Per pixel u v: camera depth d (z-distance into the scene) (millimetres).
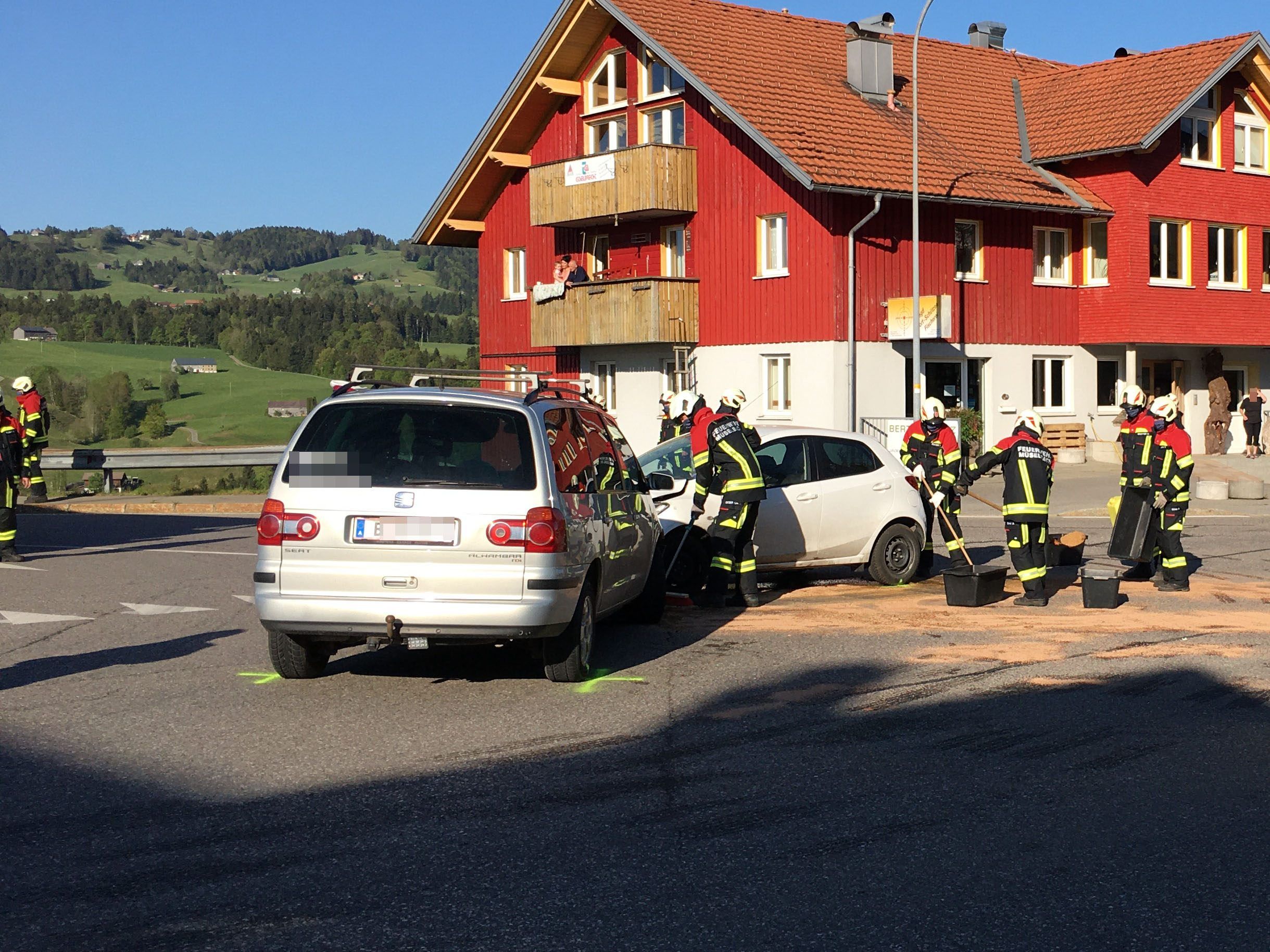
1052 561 14578
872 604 11977
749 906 4711
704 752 6848
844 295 28906
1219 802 5984
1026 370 32312
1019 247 32094
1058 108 34406
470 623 7844
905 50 35562
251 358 165250
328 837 5465
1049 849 5340
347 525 7895
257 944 4367
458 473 7977
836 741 7062
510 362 37812
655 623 10914
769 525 12461
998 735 7191
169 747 6898
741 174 30453
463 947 4352
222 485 32250
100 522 21297
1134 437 13086
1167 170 33062
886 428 28547
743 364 30656
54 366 149500
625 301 31484
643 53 32688
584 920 4578
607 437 9875
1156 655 9469
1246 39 32969
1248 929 4520
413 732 7223
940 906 4719
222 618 11203
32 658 9422
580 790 6156
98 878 4984
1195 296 33750
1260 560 15469
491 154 36219
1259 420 33219
